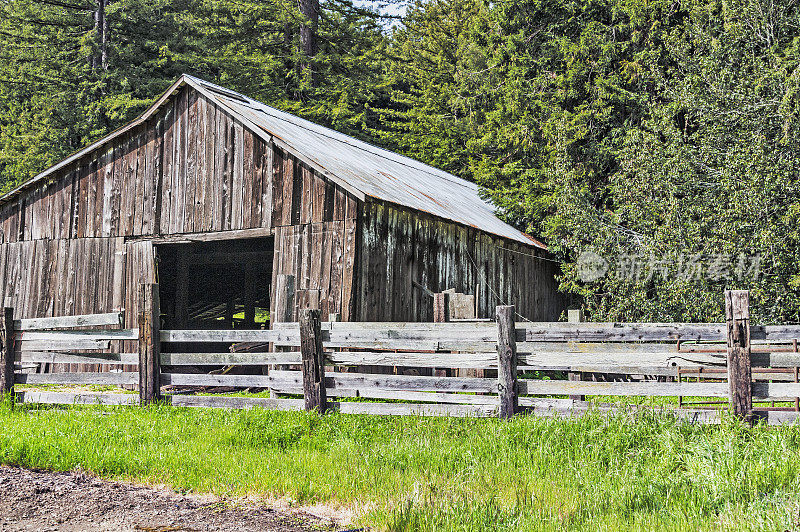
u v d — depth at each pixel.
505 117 25.34
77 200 17.30
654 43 22.16
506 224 21.91
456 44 41.19
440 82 40.69
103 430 8.19
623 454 6.86
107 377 10.46
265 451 7.55
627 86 23.27
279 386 9.56
